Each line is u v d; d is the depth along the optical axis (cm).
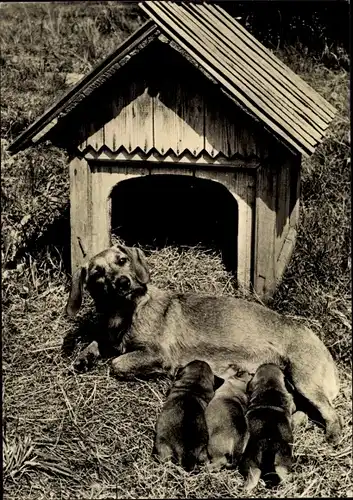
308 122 541
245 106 489
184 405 412
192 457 399
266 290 543
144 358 479
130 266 479
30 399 463
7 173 701
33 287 579
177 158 531
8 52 924
